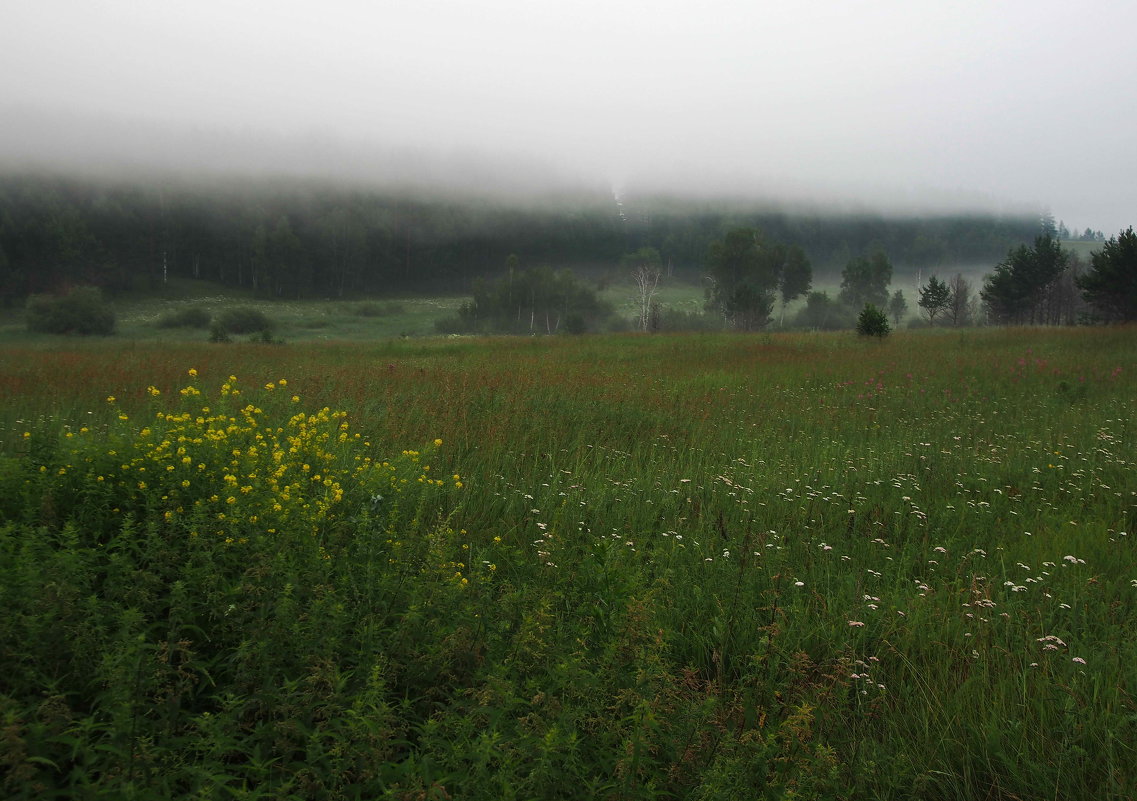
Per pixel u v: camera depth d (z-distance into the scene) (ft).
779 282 283.18
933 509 20.93
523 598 11.46
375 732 7.75
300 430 20.67
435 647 9.91
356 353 74.28
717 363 62.08
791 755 8.84
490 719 8.75
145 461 14.62
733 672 11.85
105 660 7.98
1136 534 19.34
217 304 387.75
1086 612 14.16
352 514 14.53
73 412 27.73
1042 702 10.84
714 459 25.84
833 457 26.03
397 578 11.44
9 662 8.50
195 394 23.20
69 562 9.91
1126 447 28.32
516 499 19.31
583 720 9.05
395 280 547.08
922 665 12.34
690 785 8.46
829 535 18.16
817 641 12.72
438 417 26.76
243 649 9.00
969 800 9.37
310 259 488.85
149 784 7.13
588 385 39.40
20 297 353.92
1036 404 39.60
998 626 13.35
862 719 10.48
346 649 9.87
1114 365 55.57
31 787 6.78
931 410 38.60
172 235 501.97
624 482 21.62
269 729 8.29
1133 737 10.33
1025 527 19.58
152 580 10.27
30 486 13.50
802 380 50.70
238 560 11.52
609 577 12.71
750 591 13.91
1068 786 9.41
